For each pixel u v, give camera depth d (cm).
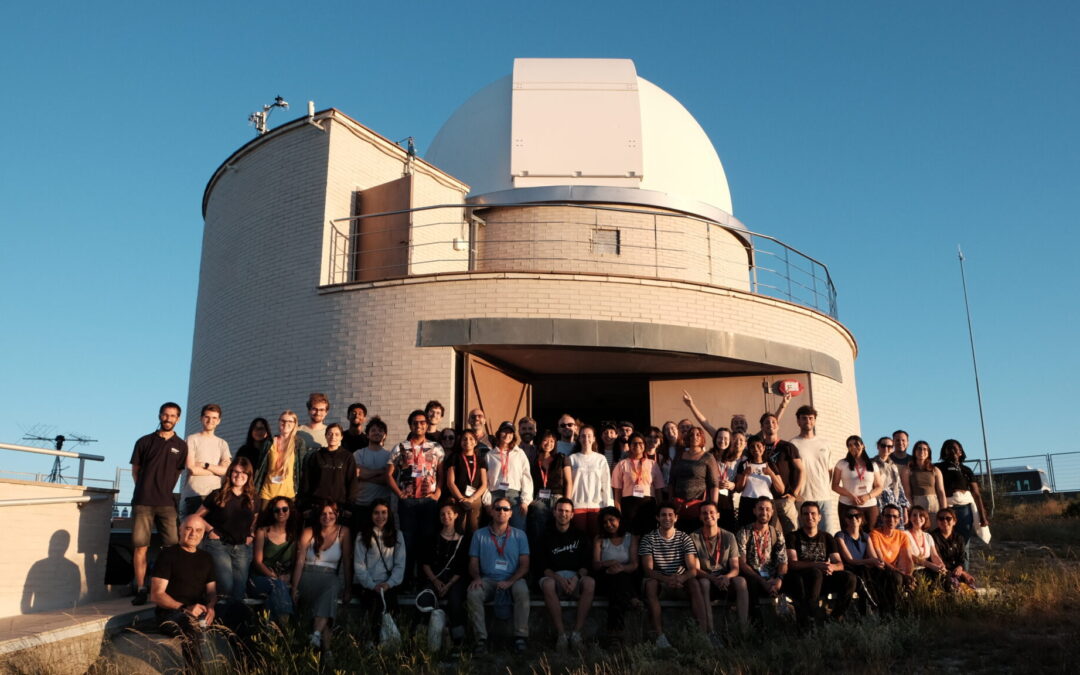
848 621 895
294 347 1395
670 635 870
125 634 823
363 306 1356
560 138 1783
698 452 991
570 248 1662
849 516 989
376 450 998
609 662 805
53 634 743
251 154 1600
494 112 1872
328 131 1483
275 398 1388
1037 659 755
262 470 926
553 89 1845
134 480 921
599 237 1680
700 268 1706
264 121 1709
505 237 1686
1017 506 2320
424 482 944
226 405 1479
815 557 932
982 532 1136
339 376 1337
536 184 1742
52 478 1028
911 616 891
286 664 773
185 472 1034
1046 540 1527
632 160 1769
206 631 795
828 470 1072
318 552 858
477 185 1778
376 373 1320
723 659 793
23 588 867
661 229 1686
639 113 1828
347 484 905
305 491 900
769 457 1007
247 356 1464
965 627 860
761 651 820
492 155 1800
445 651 835
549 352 1375
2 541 853
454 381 1312
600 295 1360
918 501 1104
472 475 947
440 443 1034
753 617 919
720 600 932
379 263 1486
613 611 890
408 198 1476
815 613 896
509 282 1338
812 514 938
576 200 1683
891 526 986
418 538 932
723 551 918
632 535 939
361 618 891
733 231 1689
